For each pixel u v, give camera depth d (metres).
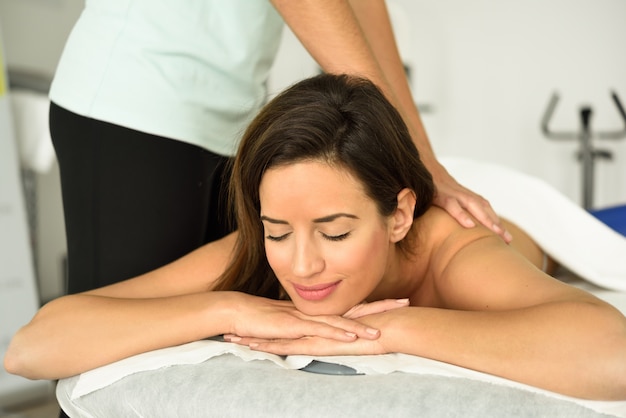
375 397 0.87
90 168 1.34
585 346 0.89
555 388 0.89
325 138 0.96
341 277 1.00
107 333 1.08
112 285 1.22
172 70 1.34
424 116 5.69
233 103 1.42
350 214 0.97
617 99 4.27
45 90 3.29
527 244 1.54
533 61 5.28
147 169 1.33
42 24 3.79
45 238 3.90
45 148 3.13
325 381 0.92
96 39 1.35
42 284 3.90
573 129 5.21
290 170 0.96
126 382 1.03
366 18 1.48
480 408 0.84
